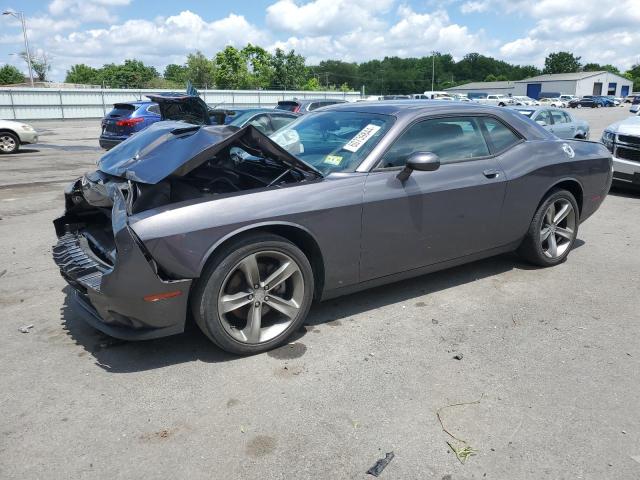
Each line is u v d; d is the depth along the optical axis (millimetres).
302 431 2680
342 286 3775
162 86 77625
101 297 3070
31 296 4426
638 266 5195
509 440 2621
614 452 2543
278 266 3436
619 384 3115
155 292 3025
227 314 3361
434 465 2451
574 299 4352
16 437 2623
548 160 4734
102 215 4219
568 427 2723
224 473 2395
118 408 2861
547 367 3297
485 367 3293
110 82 94875
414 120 4000
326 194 3504
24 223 6977
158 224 3004
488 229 4441
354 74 148000
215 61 78250
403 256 3971
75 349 3512
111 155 4086
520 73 153875
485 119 4488
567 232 5148
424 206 3934
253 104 43344
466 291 4508
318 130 4254
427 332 3754
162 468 2424
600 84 100375
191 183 3607
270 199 3326
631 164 8555
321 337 3672
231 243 3201
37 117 36094
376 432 2676
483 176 4273
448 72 149750
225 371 3232
